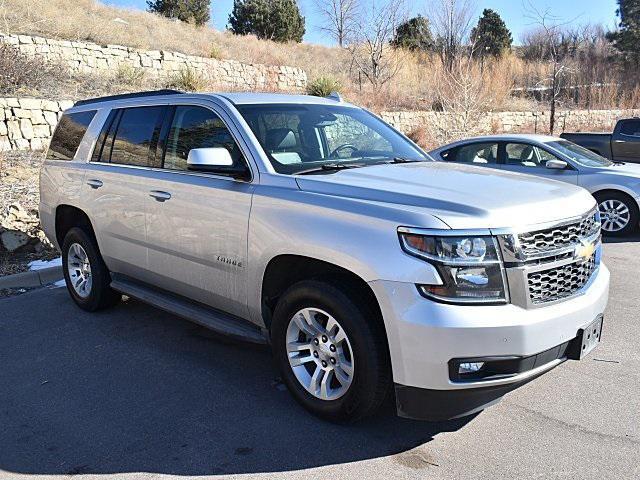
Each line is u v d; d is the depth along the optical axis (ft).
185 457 10.99
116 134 17.54
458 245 10.09
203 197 13.87
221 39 99.55
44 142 42.65
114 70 63.31
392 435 11.57
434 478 10.15
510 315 10.11
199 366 14.97
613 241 29.09
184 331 17.39
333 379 11.89
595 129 82.38
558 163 30.35
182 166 15.03
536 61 96.89
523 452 10.89
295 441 11.42
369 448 11.12
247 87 77.00
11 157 37.93
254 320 13.42
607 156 43.39
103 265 18.30
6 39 56.49
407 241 10.36
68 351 15.96
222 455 11.02
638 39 112.27
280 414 12.47
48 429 12.07
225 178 13.69
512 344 10.02
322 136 14.99
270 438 11.54
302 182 12.48
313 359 12.12
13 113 41.06
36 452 11.25
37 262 23.47
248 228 12.76
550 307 10.69
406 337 10.21
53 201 19.43
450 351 9.94
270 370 14.71
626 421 11.94
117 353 15.80
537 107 84.48
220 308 14.33
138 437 11.69
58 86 51.44
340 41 113.50
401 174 13.04
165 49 77.05
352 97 71.56
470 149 33.30
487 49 107.24
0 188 30.63
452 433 11.59
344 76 87.61
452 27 85.71
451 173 13.30
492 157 32.65
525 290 10.31
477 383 10.07
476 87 67.56
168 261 15.16
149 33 83.41
